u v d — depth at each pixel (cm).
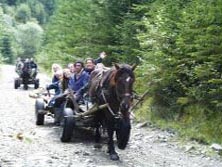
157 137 1201
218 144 1098
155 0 1652
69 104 1162
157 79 1362
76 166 853
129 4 1919
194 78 1262
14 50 8250
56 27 4009
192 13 1312
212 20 1175
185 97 1302
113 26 2067
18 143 1035
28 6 15562
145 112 1448
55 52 3594
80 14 2691
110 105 941
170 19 1402
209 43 1166
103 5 2088
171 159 987
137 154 1010
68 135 1067
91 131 1208
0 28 5209
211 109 1231
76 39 2605
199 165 950
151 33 1394
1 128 1220
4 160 864
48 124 1325
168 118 1356
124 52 1820
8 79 3481
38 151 966
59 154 949
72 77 1191
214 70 1172
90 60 1220
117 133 959
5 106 1709
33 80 2562
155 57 1369
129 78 887
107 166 855
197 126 1216
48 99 1330
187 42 1291
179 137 1201
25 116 1470
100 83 982
